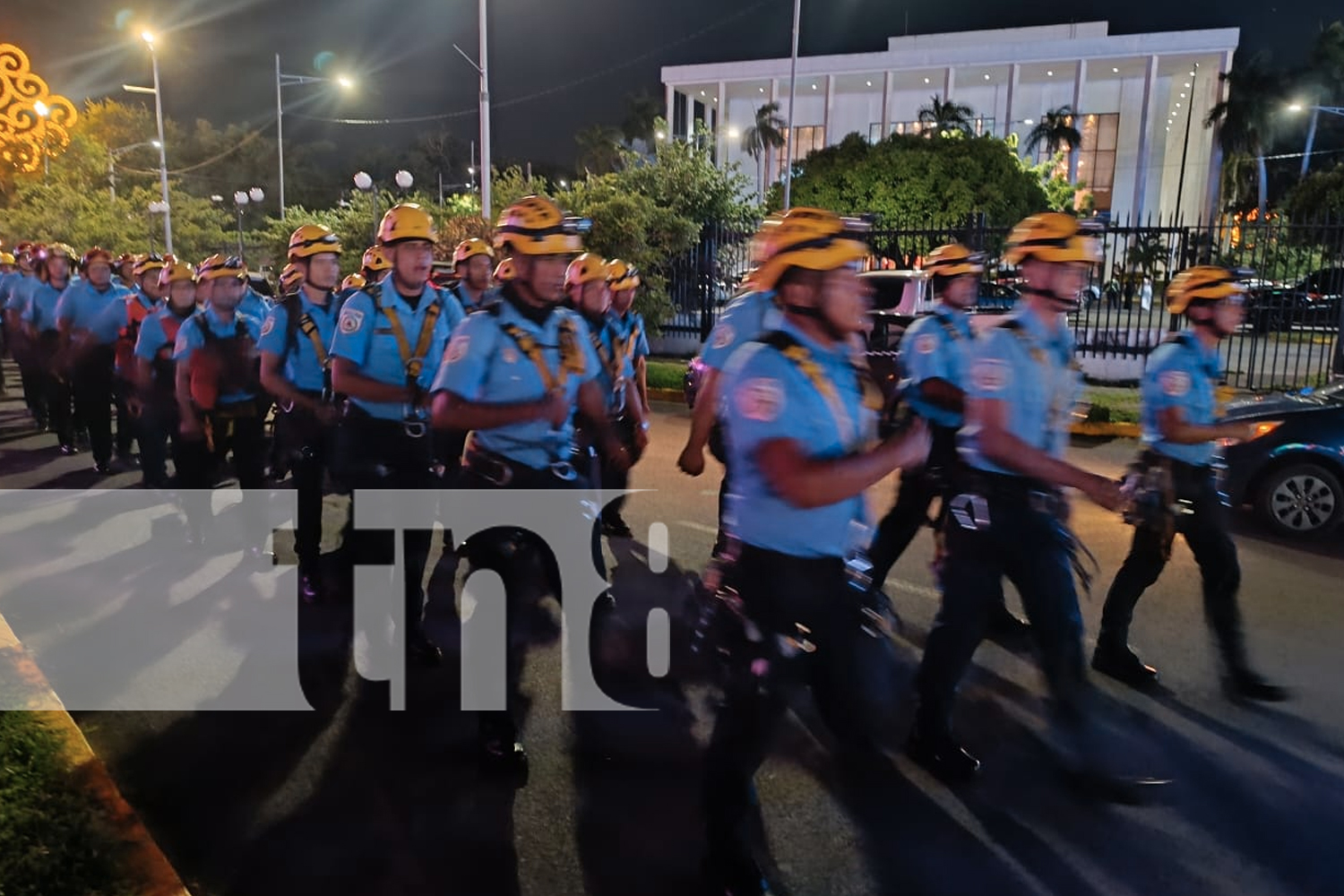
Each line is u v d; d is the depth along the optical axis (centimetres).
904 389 416
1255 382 1402
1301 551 651
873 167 3559
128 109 5172
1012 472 341
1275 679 454
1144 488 419
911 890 310
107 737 398
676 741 402
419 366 438
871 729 386
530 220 334
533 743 400
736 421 259
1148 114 5731
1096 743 355
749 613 270
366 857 325
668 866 321
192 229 3234
